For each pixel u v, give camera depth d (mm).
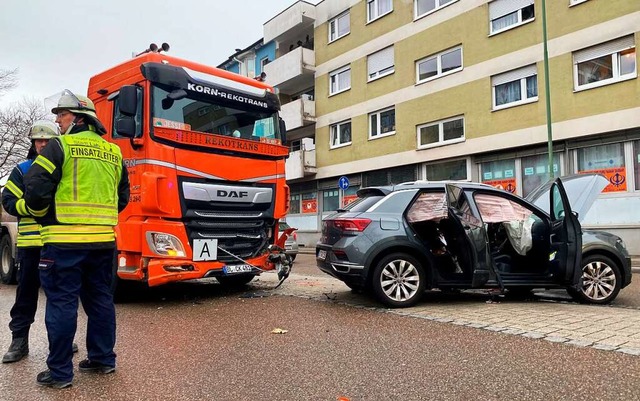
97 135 3812
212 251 6848
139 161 6465
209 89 7105
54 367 3422
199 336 4836
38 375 3518
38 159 3418
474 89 17500
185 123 6750
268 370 3750
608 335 4527
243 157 7344
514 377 3482
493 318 5410
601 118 14188
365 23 22297
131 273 6465
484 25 17281
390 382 3459
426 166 19500
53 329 3406
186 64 6984
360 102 22438
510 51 16469
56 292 3467
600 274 6691
